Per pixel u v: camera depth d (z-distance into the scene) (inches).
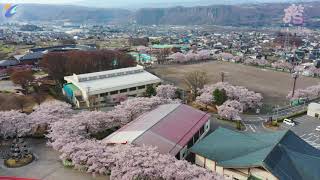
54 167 1611.7
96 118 2052.2
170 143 1720.0
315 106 2620.6
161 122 1936.5
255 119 2593.5
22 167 1614.2
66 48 6264.8
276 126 2389.3
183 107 2278.5
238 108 2615.7
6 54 6190.9
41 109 2215.8
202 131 2107.5
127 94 3248.0
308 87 3403.1
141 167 1413.6
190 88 3474.4
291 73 4589.1
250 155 1523.1
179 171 1363.2
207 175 1355.8
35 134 2001.7
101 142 1721.2
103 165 1491.1
